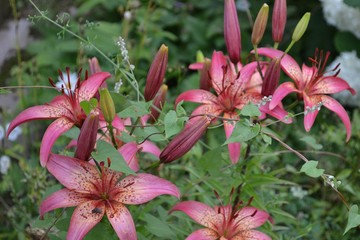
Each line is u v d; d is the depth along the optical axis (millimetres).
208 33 2199
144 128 893
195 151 1244
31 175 1342
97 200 813
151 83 919
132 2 1658
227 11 975
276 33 991
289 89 938
